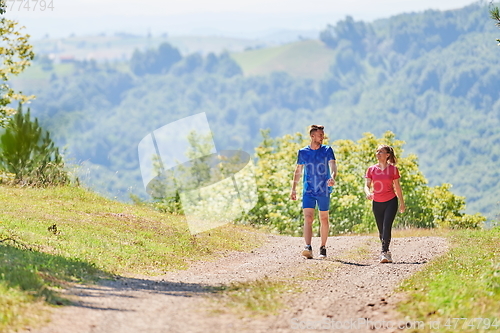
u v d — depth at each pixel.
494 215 29.33
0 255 13.80
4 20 27.39
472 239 23.02
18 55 28.27
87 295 11.55
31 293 10.77
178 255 18.84
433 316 10.05
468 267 15.17
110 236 19.80
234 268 17.31
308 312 10.70
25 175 29.61
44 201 25.06
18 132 30.34
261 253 21.25
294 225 34.69
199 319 10.20
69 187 29.16
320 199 19.09
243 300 11.58
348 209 36.06
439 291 11.45
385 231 17.70
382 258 17.52
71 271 13.61
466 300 10.75
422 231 29.97
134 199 29.23
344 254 20.02
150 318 10.23
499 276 12.28
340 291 12.77
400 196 17.84
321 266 17.09
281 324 9.90
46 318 9.62
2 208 22.06
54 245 16.97
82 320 9.82
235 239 23.33
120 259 16.67
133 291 12.42
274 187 37.38
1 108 28.48
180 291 12.73
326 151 19.06
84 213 23.48
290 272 16.08
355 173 38.84
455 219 42.09
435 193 43.22
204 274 15.97
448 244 21.73
